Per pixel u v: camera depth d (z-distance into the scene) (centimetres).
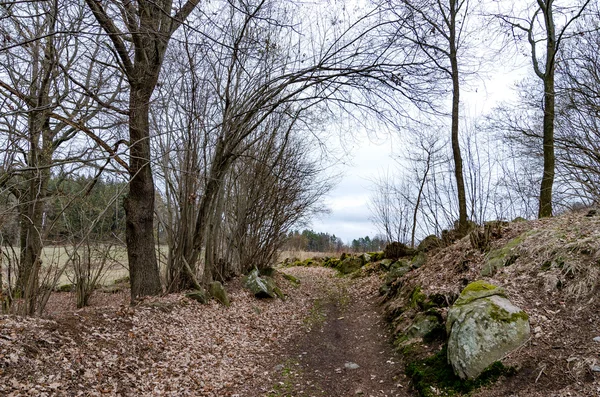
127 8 619
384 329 778
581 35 1002
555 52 1027
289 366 620
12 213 622
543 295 536
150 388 482
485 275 671
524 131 1136
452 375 477
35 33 652
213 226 1100
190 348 632
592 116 968
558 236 648
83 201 754
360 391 514
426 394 461
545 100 1054
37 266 625
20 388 395
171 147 994
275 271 1496
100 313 643
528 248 656
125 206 885
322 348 715
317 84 973
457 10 1054
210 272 1054
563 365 412
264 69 1058
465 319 493
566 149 1015
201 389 508
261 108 989
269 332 816
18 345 455
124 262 1310
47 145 698
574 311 486
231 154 1013
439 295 683
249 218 1370
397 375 546
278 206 1430
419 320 649
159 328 663
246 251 1396
